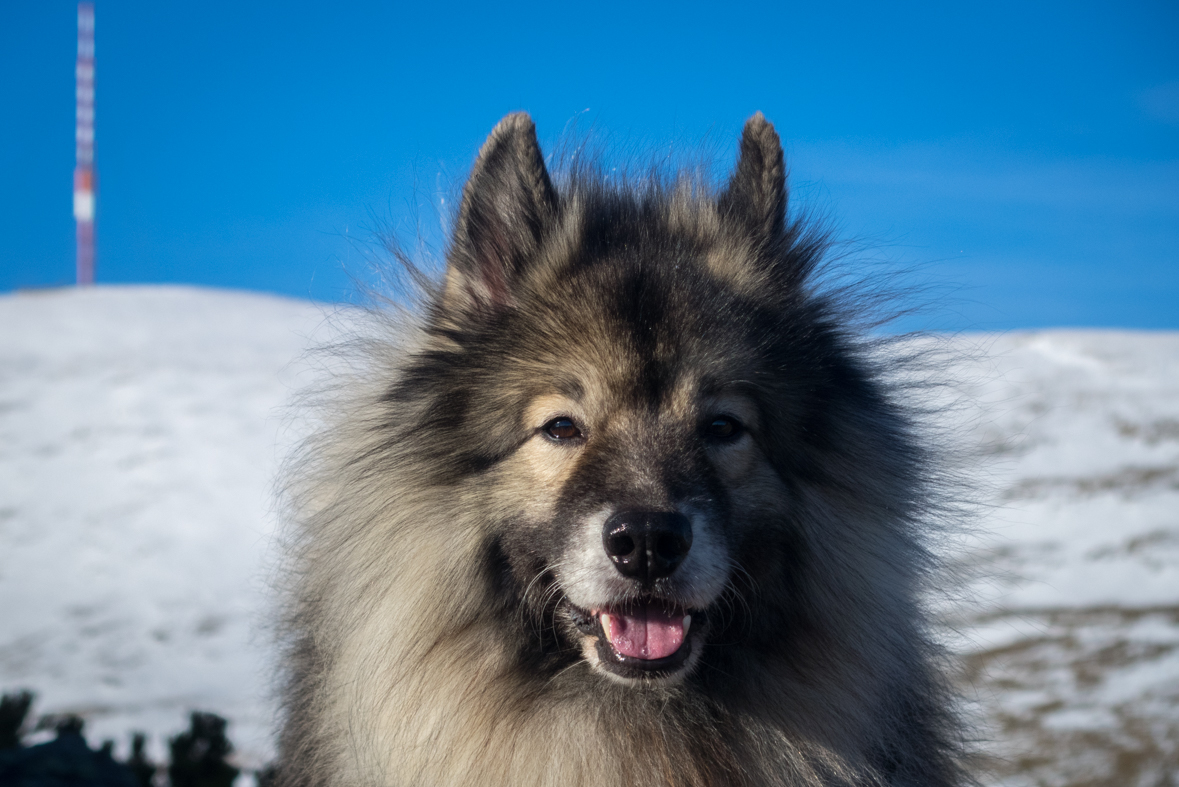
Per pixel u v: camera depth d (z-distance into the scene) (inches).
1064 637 356.5
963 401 197.5
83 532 671.8
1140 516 498.9
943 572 149.5
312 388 161.9
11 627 501.7
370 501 136.2
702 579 117.6
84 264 1998.0
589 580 117.8
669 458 121.6
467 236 141.9
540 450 128.6
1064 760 262.5
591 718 126.9
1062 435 656.4
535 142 144.0
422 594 132.5
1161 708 293.3
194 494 757.9
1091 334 1037.8
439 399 134.7
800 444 132.7
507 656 130.0
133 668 437.1
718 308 131.6
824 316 144.3
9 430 925.8
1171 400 737.0
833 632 133.6
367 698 129.5
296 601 152.5
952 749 146.3
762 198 147.3
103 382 1123.3
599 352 127.6
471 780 128.6
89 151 1980.8
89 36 1945.1
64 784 158.6
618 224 149.7
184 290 1948.8
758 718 129.2
